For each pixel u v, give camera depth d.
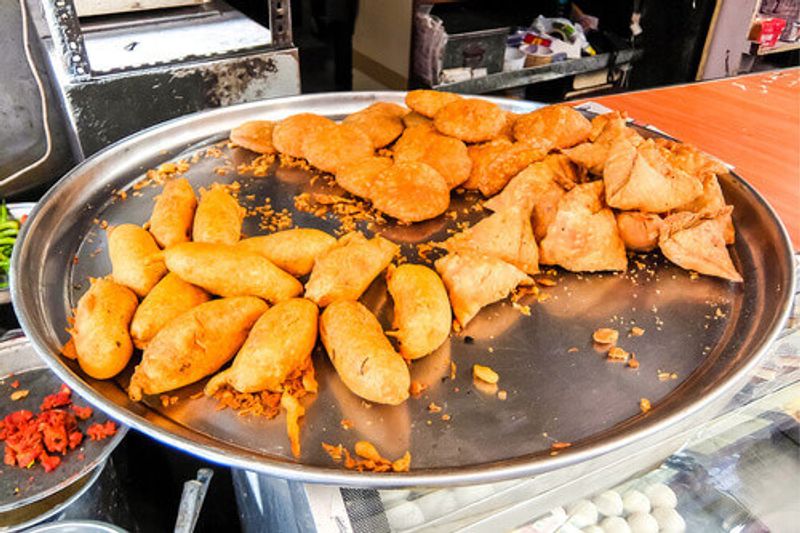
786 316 0.93
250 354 0.78
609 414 0.82
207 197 1.07
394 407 0.81
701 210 1.12
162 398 0.80
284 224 1.15
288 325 0.81
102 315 0.82
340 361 0.80
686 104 1.88
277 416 0.78
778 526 0.95
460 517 0.73
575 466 0.79
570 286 1.06
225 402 0.80
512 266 0.98
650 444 0.84
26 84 1.87
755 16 3.11
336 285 0.90
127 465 1.29
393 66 3.03
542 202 1.12
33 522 0.92
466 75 2.86
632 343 0.94
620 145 1.13
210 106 1.61
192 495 0.84
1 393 1.14
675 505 0.97
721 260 1.07
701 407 0.78
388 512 0.71
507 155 1.22
